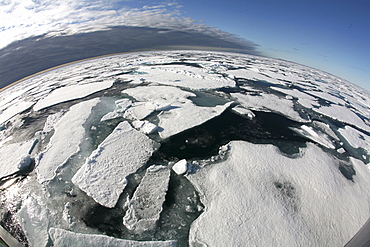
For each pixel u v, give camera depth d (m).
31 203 7.64
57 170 8.95
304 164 9.80
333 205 7.71
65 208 7.37
